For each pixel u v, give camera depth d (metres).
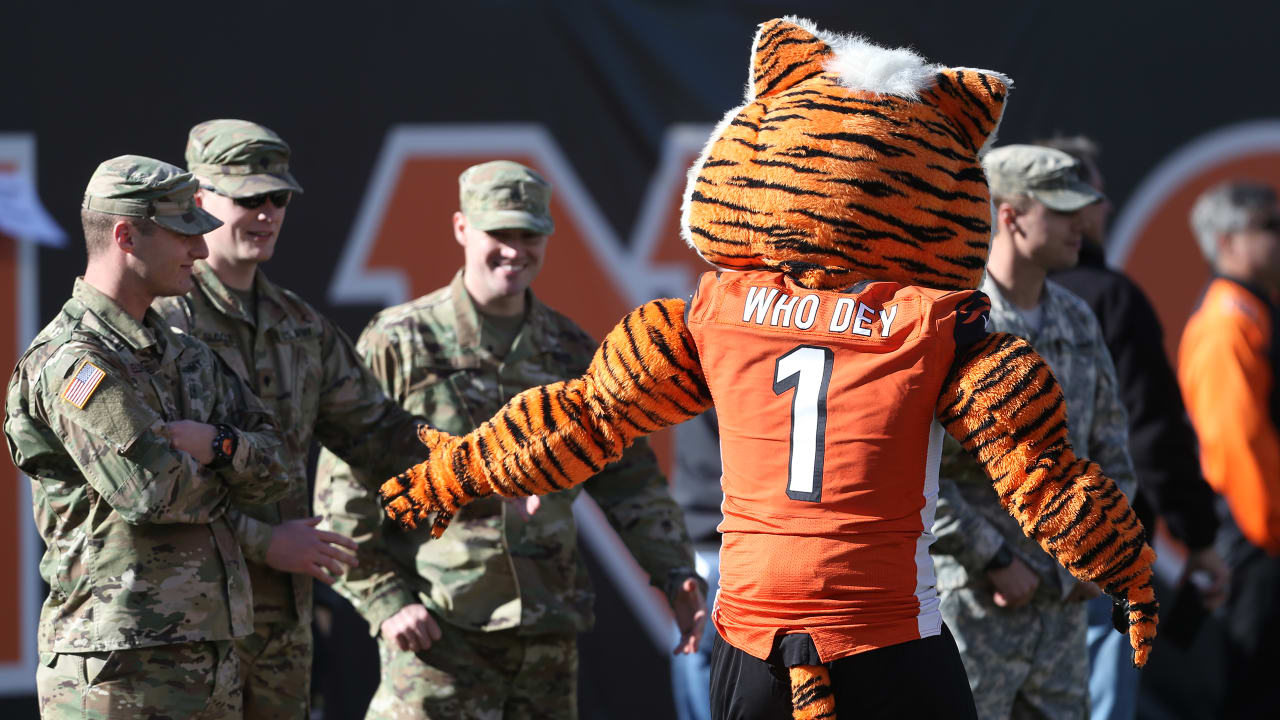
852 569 7.89
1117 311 15.44
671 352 8.59
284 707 12.18
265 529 11.55
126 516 9.77
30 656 16.94
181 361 10.75
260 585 11.98
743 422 8.23
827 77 8.69
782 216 8.29
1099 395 13.91
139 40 17.09
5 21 16.94
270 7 17.25
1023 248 13.55
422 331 13.45
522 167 13.68
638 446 13.79
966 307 8.05
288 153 12.36
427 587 13.04
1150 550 7.98
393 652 13.12
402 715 12.95
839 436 7.95
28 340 17.00
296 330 12.45
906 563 8.01
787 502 8.03
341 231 17.41
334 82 17.36
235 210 11.96
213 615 10.34
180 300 11.91
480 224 13.17
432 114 17.52
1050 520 7.80
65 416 9.82
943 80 8.67
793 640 7.97
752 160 8.49
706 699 16.55
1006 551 12.93
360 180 17.42
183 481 9.91
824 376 8.02
